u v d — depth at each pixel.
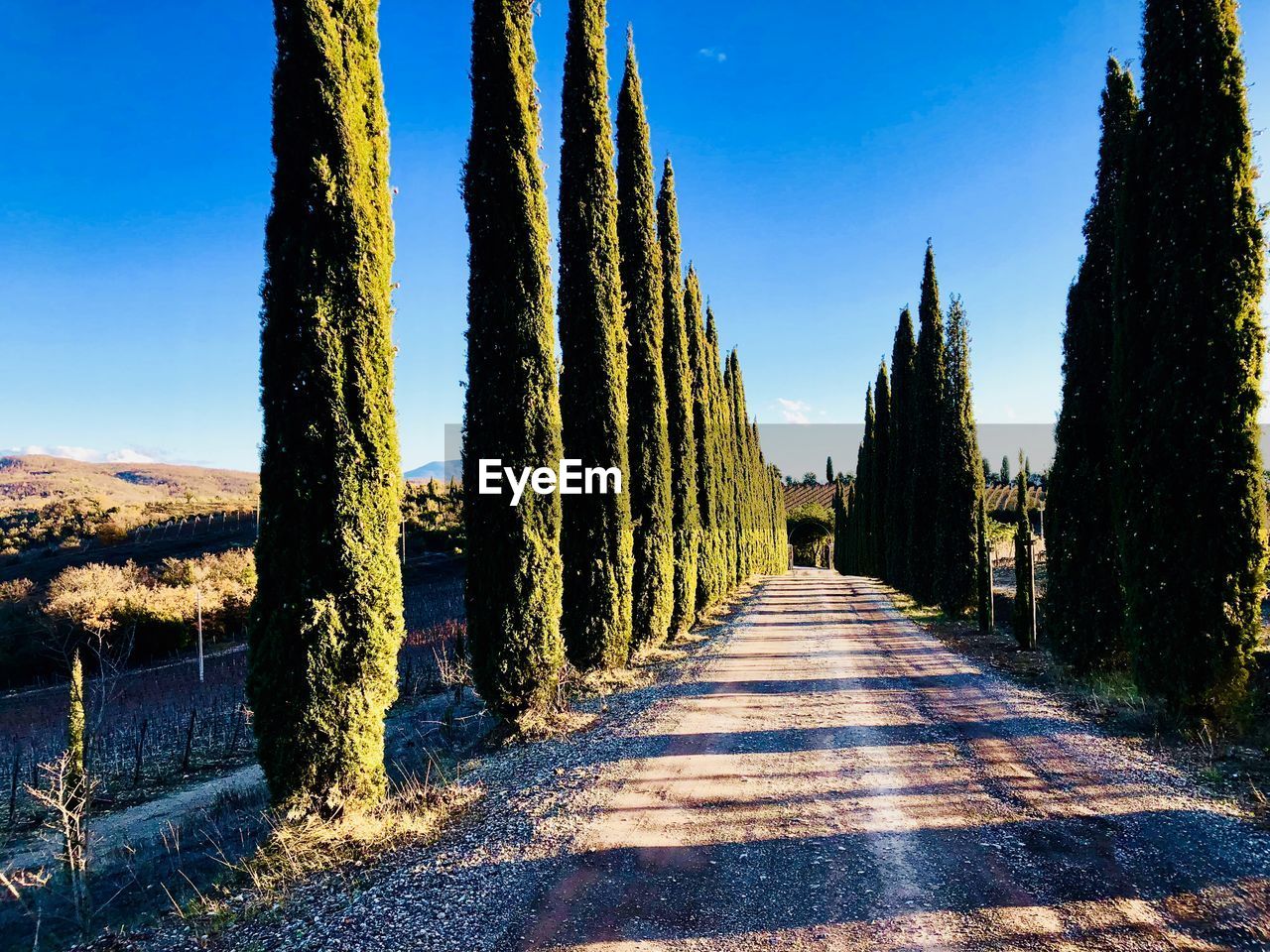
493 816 5.68
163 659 30.27
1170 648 7.26
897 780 6.23
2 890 7.53
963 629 17.39
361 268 6.05
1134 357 7.79
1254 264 7.02
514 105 9.19
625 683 11.45
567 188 12.55
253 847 6.16
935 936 3.66
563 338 12.42
